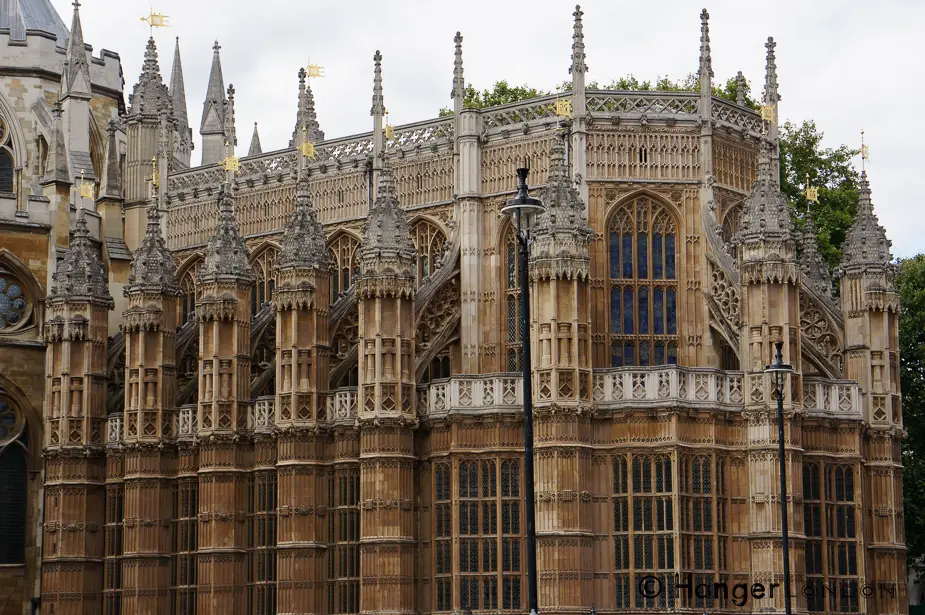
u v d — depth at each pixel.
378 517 71.88
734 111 78.00
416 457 73.06
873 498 73.19
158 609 79.31
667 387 69.31
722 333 73.50
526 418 50.78
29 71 97.38
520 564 69.94
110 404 84.88
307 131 90.62
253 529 77.00
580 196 74.62
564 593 68.19
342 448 74.56
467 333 76.50
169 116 93.94
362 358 73.06
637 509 69.12
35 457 87.69
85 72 95.25
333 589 74.19
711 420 69.62
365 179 82.44
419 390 73.50
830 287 82.12
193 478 79.25
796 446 69.56
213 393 77.44
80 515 82.62
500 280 76.81
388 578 71.44
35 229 89.06
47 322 84.88
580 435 69.25
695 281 75.19
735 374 70.50
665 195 75.56
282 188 85.94
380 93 81.25
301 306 75.25
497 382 71.25
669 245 75.69
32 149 96.88
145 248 81.81
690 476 69.19
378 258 73.06
